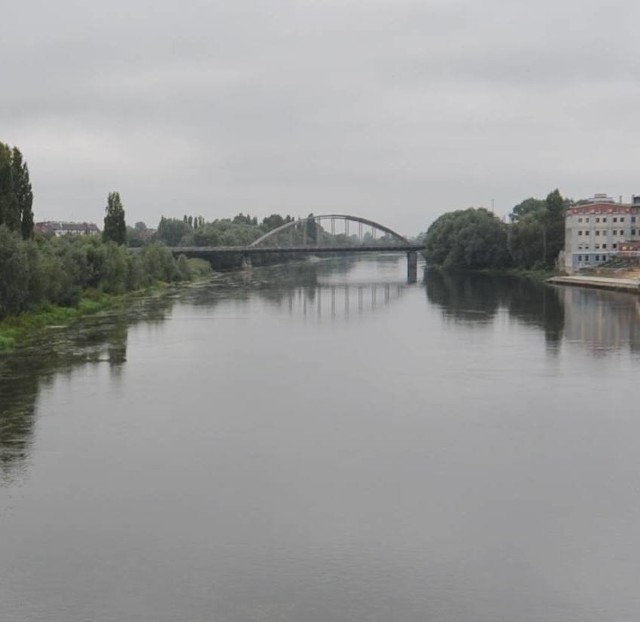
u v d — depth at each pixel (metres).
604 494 26.34
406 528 23.66
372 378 44.94
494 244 157.00
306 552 22.12
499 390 41.50
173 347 56.19
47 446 31.25
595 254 135.12
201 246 183.12
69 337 59.84
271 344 58.34
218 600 19.64
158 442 31.94
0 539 22.84
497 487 27.00
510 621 18.83
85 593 19.95
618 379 44.12
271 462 29.53
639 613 19.17
